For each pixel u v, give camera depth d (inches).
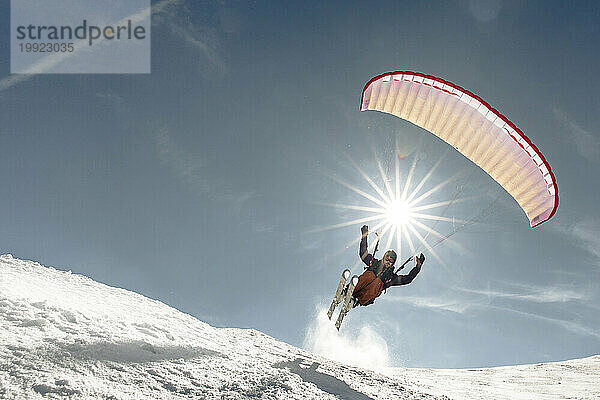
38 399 209.3
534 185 399.5
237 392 268.5
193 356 309.6
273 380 300.8
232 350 354.3
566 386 768.9
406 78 421.4
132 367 265.0
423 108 440.1
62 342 265.9
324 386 321.4
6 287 335.0
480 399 557.0
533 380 820.6
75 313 320.5
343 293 359.9
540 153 382.0
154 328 346.9
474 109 408.2
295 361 373.1
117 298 436.5
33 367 233.5
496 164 418.6
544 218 396.8
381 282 356.8
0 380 215.9
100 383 237.3
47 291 372.5
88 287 450.0
